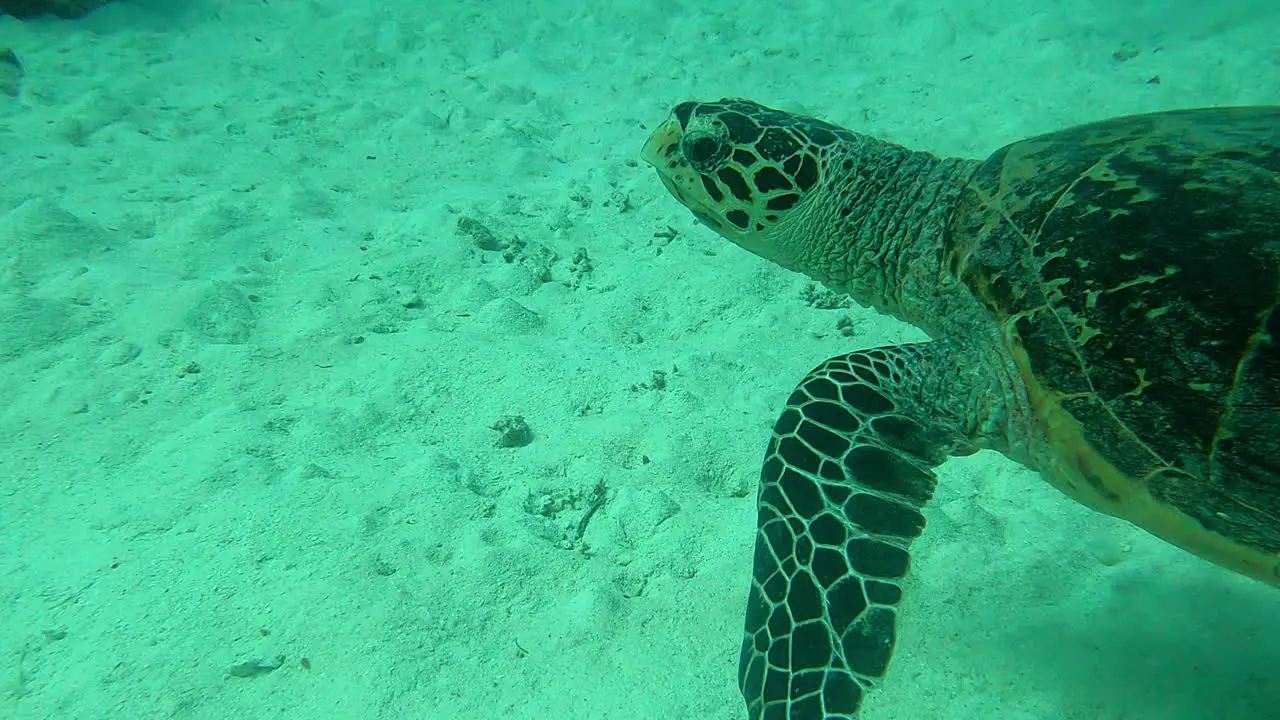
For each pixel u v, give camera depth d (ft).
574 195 2.52
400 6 4.17
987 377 1.04
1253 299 0.81
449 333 1.83
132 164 2.59
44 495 1.33
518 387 1.65
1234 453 0.80
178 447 1.44
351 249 2.20
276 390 1.64
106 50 3.58
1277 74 2.68
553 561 1.24
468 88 3.34
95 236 2.12
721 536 1.31
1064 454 0.95
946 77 3.19
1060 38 3.24
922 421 1.08
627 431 1.51
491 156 2.81
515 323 1.88
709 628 1.15
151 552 1.21
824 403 1.07
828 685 0.84
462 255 2.15
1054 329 0.95
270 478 1.35
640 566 1.26
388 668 1.05
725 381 1.70
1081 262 0.94
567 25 4.03
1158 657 1.07
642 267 2.15
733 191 1.46
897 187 1.30
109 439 1.47
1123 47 3.13
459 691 1.04
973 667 1.08
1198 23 3.17
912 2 3.89
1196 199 0.89
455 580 1.19
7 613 1.12
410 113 3.04
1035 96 2.88
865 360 1.14
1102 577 1.21
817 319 1.93
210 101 3.14
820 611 0.89
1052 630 1.12
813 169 1.38
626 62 3.62
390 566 1.20
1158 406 0.85
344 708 1.01
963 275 1.12
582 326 1.91
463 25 4.01
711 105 1.52
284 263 2.11
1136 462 0.87
